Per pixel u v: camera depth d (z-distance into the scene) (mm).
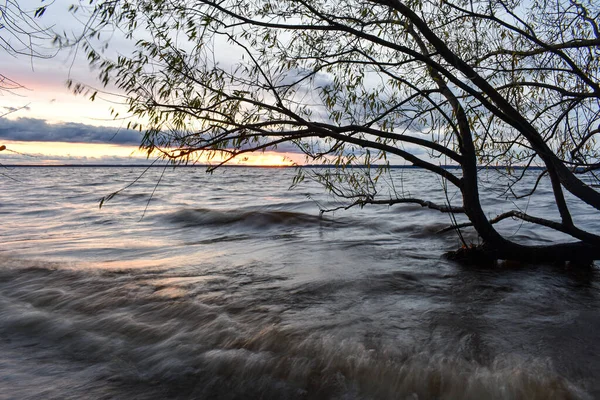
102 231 12852
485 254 7105
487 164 5656
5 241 10969
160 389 3383
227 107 4305
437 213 15430
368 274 6609
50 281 6281
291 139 4504
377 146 4879
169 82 4039
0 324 4727
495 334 4176
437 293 5629
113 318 4797
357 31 4262
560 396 3061
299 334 4164
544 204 19156
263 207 19125
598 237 6145
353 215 15305
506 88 4855
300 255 8367
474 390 3189
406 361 3584
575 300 5293
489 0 4715
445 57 4414
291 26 4129
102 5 3273
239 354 3830
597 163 4816
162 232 12594
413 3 4766
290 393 3291
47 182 49062
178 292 5629
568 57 4414
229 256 8375
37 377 3568
